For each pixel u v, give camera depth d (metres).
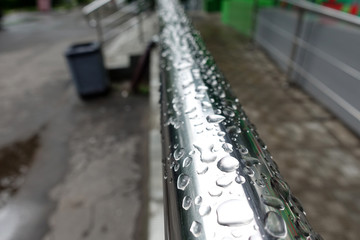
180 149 0.29
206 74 0.51
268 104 2.63
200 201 0.21
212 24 6.80
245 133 0.32
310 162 1.84
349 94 2.15
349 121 2.17
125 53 5.41
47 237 2.11
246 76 3.37
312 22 2.71
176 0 1.93
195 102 0.39
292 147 2.00
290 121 2.32
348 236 1.33
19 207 2.41
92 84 4.41
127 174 2.68
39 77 5.72
